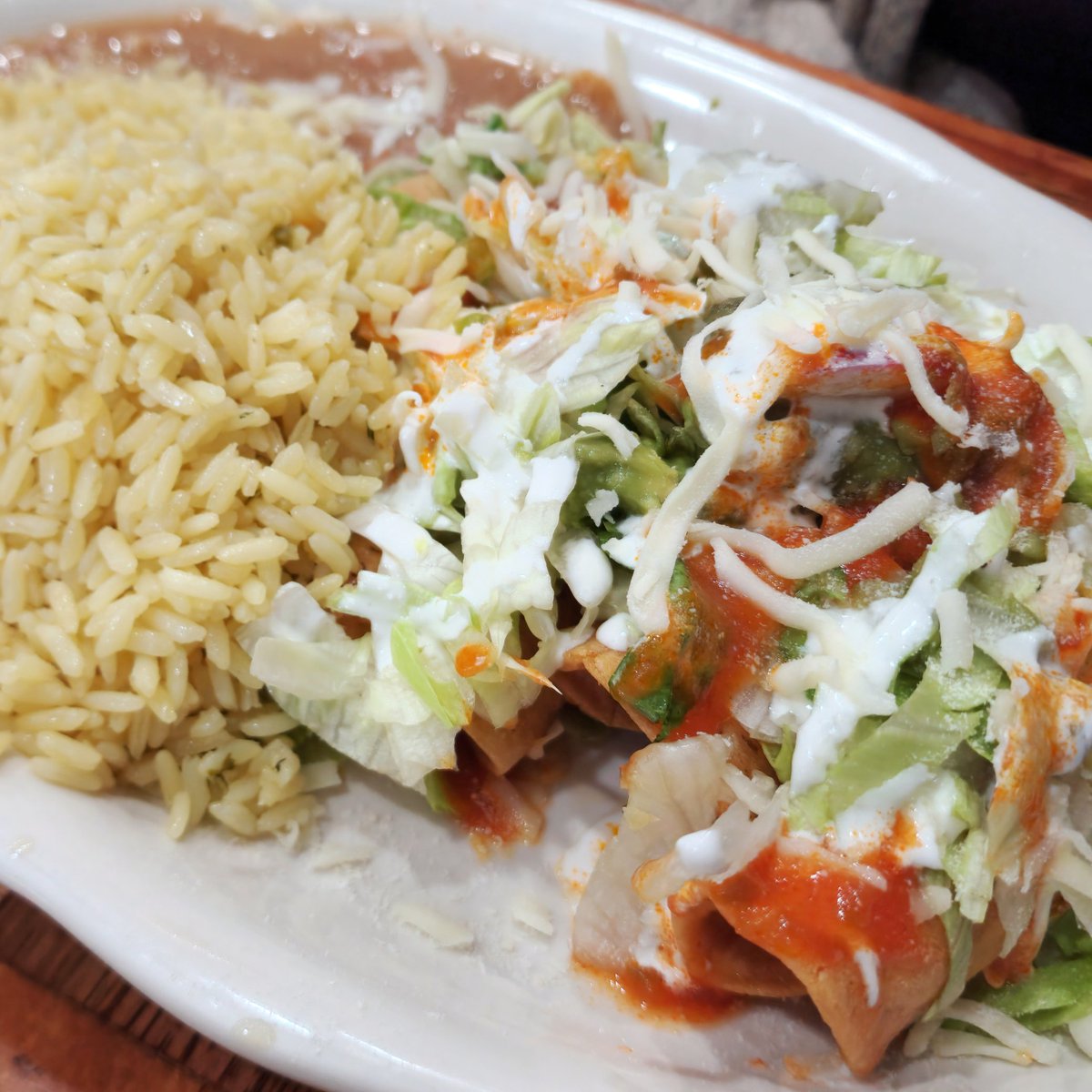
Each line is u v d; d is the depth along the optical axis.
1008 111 0.30
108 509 0.15
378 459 0.17
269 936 0.13
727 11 0.31
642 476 0.15
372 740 0.16
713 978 0.14
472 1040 0.12
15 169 0.18
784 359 0.15
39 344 0.15
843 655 0.14
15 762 0.14
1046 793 0.13
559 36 0.22
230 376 0.16
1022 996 0.14
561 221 0.18
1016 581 0.14
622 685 0.14
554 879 0.16
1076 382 0.17
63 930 0.14
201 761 0.15
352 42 0.23
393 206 0.20
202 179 0.17
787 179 0.18
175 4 0.24
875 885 0.13
